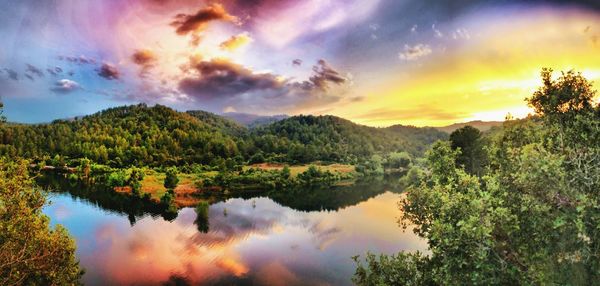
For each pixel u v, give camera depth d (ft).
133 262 144.25
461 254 43.52
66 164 510.58
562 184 38.52
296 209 264.31
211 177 413.80
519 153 46.70
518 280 41.16
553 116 45.52
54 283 67.62
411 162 637.30
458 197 46.62
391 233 184.65
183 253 156.35
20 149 550.77
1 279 57.62
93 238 178.19
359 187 396.78
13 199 63.41
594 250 37.09
